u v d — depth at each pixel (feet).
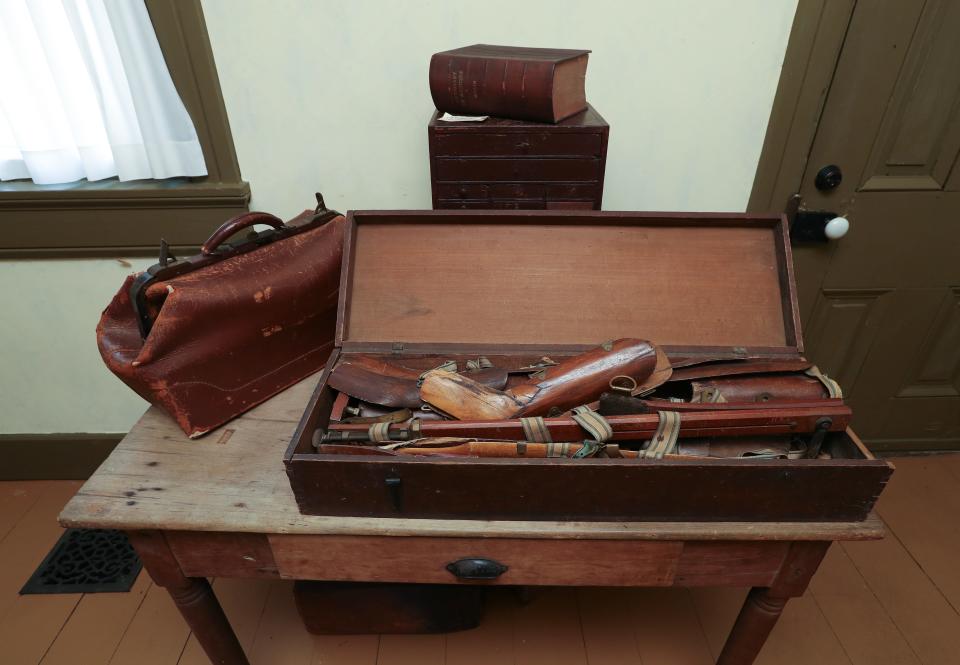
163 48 3.86
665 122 4.27
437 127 3.41
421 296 3.62
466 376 3.22
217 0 3.76
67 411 5.60
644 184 4.54
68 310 4.99
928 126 4.24
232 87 4.08
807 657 4.18
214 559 2.94
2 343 5.12
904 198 4.55
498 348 3.51
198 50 3.89
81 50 3.76
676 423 2.71
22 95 3.96
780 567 2.90
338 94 4.14
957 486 5.67
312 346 3.76
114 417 5.68
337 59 4.01
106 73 3.92
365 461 2.52
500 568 2.88
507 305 3.60
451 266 3.65
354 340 3.54
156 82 4.00
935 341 5.34
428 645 4.26
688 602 4.59
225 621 3.44
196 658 4.20
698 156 4.40
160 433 3.21
